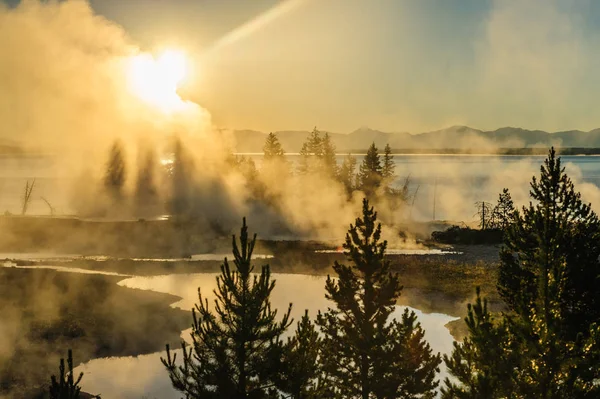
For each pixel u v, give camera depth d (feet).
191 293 146.20
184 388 43.80
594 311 49.52
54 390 30.45
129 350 100.07
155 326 114.32
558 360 36.37
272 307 127.34
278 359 43.70
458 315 124.16
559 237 48.14
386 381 56.39
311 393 46.21
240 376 43.37
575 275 49.60
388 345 58.65
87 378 85.15
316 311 123.13
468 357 40.73
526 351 37.73
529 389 36.29
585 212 53.57
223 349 43.16
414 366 56.54
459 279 159.53
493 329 38.68
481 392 36.73
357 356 58.70
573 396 36.06
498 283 57.52
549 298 40.01
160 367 91.40
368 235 60.85
